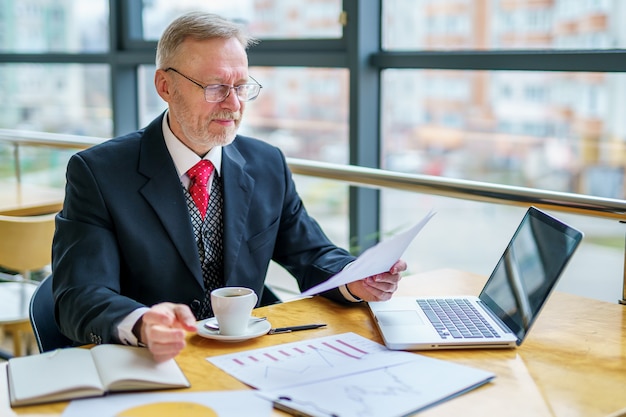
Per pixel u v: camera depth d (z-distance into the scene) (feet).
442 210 9.78
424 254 10.03
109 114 13.73
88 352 4.56
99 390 4.10
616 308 5.78
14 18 14.56
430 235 9.95
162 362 4.43
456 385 4.26
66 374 4.22
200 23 5.83
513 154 9.39
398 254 5.30
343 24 10.27
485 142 9.60
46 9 14.16
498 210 9.39
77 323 5.05
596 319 5.52
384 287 5.59
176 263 5.81
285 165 6.68
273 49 11.36
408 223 10.23
